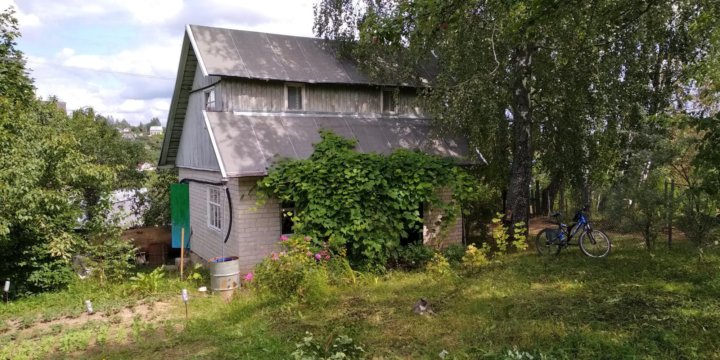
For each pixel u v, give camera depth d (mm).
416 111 13922
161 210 18984
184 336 6535
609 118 11852
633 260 9641
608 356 4930
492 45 10938
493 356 5129
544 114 12961
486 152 13188
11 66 11711
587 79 11180
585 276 8617
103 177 10664
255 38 12883
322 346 5551
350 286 8922
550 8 6664
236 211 10555
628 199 10289
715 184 5965
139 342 6379
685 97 13328
